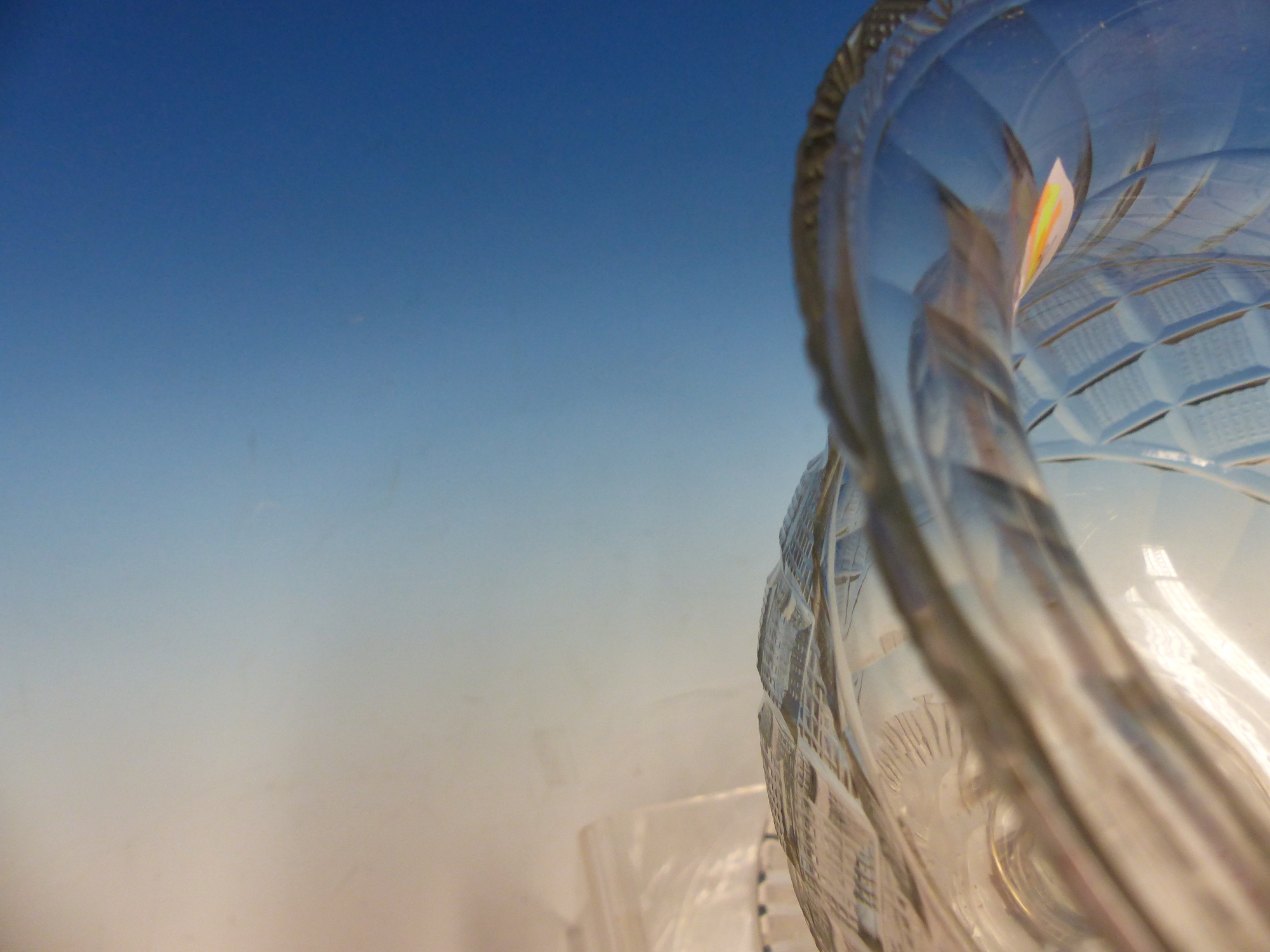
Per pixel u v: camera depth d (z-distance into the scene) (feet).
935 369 0.25
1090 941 0.28
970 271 0.27
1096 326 0.45
